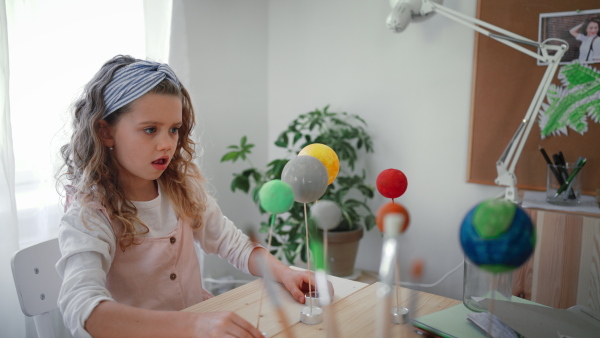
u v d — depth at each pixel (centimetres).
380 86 188
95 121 86
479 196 171
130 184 95
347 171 201
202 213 105
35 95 132
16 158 132
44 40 133
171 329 63
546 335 63
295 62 210
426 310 76
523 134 138
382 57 186
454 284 178
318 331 70
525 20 155
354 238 172
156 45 157
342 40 195
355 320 73
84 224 83
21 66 130
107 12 147
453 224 177
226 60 199
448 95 174
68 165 96
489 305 72
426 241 184
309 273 87
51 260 93
